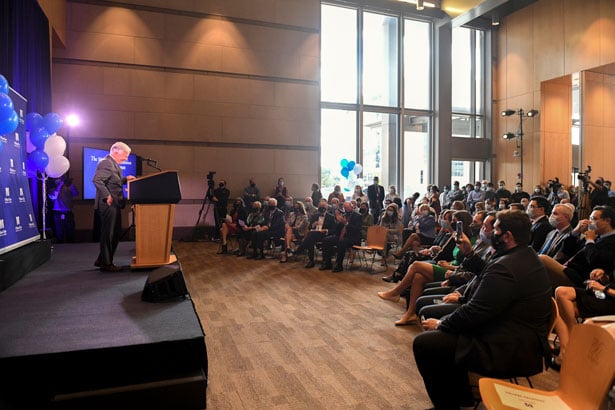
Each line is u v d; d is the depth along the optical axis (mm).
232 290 4930
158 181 3891
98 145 9125
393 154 12070
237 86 10102
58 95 8875
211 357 2951
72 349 2053
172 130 9625
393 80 12008
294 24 10547
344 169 10461
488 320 1908
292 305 4297
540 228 3850
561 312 2805
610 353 1336
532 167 12203
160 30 9516
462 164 13219
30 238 4156
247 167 10195
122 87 9266
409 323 3697
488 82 13234
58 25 8242
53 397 1999
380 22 11820
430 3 10891
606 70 10953
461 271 3264
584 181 8875
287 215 8703
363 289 5004
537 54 11992
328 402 2322
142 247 3996
